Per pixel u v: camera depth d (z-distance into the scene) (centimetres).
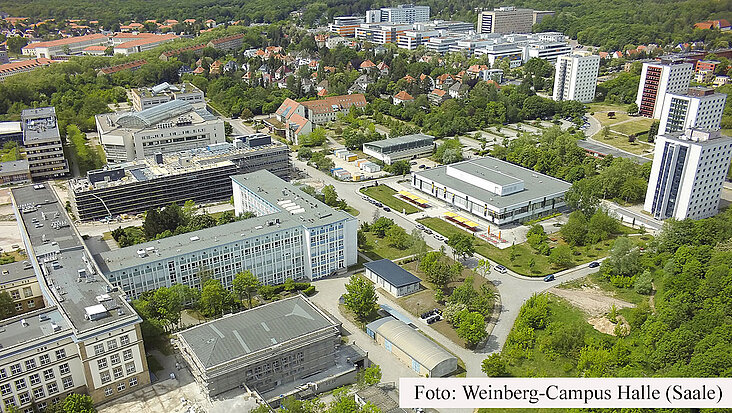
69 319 14400
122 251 18838
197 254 18962
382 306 19388
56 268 17112
